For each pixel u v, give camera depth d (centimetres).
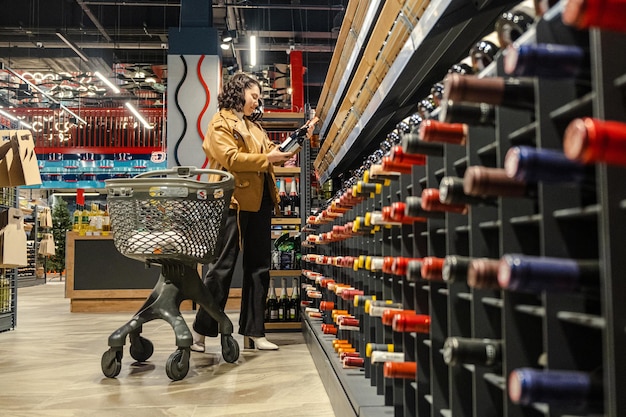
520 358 81
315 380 261
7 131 395
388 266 129
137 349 302
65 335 435
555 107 73
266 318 450
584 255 71
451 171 107
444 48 181
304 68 1342
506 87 74
